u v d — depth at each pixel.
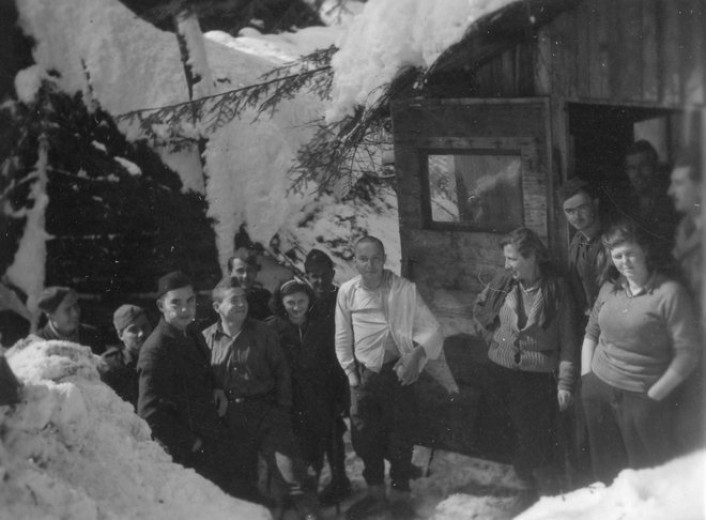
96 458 3.26
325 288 5.50
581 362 4.77
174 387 4.71
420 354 5.16
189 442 4.69
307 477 4.98
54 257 7.34
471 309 5.46
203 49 7.84
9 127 7.27
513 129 5.08
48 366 3.54
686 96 4.34
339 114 5.73
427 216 5.58
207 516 3.29
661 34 4.41
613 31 4.59
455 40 4.88
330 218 8.56
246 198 7.92
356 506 5.24
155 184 7.60
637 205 5.45
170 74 7.79
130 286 7.52
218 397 4.96
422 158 5.51
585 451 5.05
